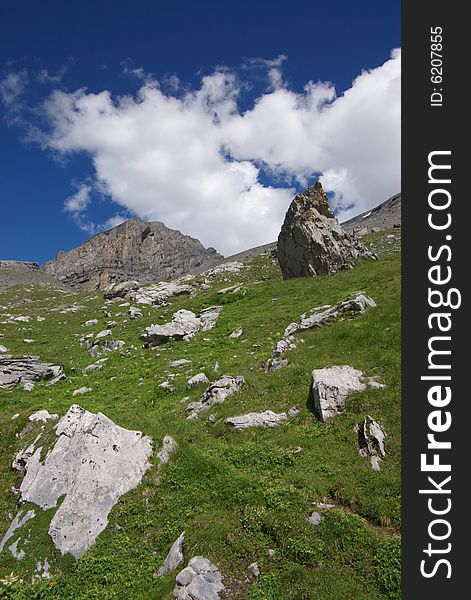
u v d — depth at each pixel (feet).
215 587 32.86
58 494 44.96
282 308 142.82
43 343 173.17
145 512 44.16
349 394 58.75
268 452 52.16
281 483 44.42
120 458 49.32
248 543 36.70
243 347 108.99
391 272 141.90
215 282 296.51
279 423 58.90
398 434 49.60
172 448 52.90
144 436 53.98
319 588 32.01
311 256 194.59
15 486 50.24
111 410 83.10
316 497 42.14
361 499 41.16
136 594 34.88
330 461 48.37
